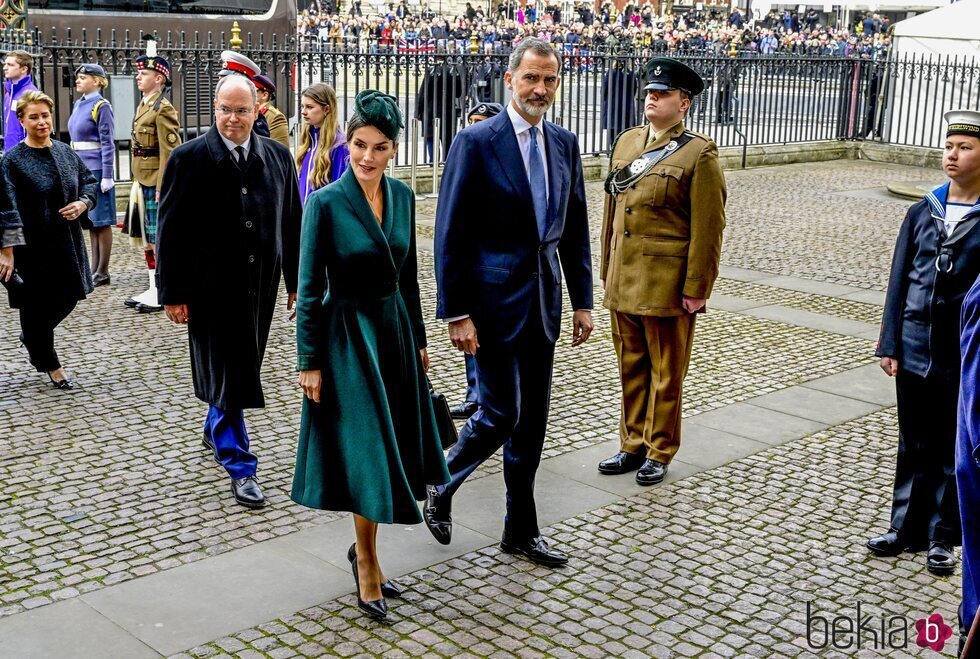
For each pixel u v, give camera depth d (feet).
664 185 18.10
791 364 25.99
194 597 14.30
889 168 64.69
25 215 21.67
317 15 132.16
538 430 15.47
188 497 17.58
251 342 17.54
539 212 15.14
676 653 13.23
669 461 18.70
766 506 17.80
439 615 14.01
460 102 50.49
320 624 13.70
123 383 23.06
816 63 67.26
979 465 11.49
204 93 52.80
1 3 38.50
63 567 15.05
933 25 67.10
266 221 17.76
